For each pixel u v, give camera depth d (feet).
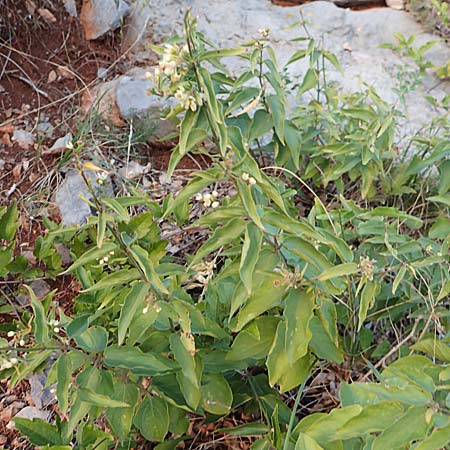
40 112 9.61
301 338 4.69
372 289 5.25
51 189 8.59
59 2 10.41
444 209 7.62
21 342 4.80
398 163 8.33
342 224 6.62
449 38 10.46
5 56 9.82
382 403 3.91
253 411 6.13
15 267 7.41
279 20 10.55
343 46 10.40
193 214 8.33
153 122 9.31
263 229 4.27
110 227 5.08
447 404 3.67
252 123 6.99
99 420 6.26
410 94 9.73
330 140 8.02
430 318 5.51
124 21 10.48
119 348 4.96
